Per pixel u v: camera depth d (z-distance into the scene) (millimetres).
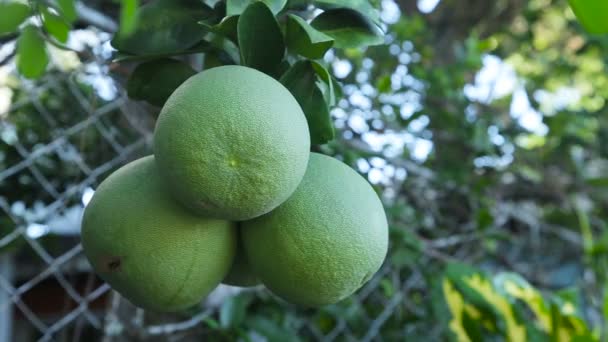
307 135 498
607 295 1115
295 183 494
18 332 1592
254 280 610
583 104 2086
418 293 1435
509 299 1127
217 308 1096
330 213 521
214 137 464
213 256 535
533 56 2189
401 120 1408
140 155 1099
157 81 602
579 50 2043
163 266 517
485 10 2012
